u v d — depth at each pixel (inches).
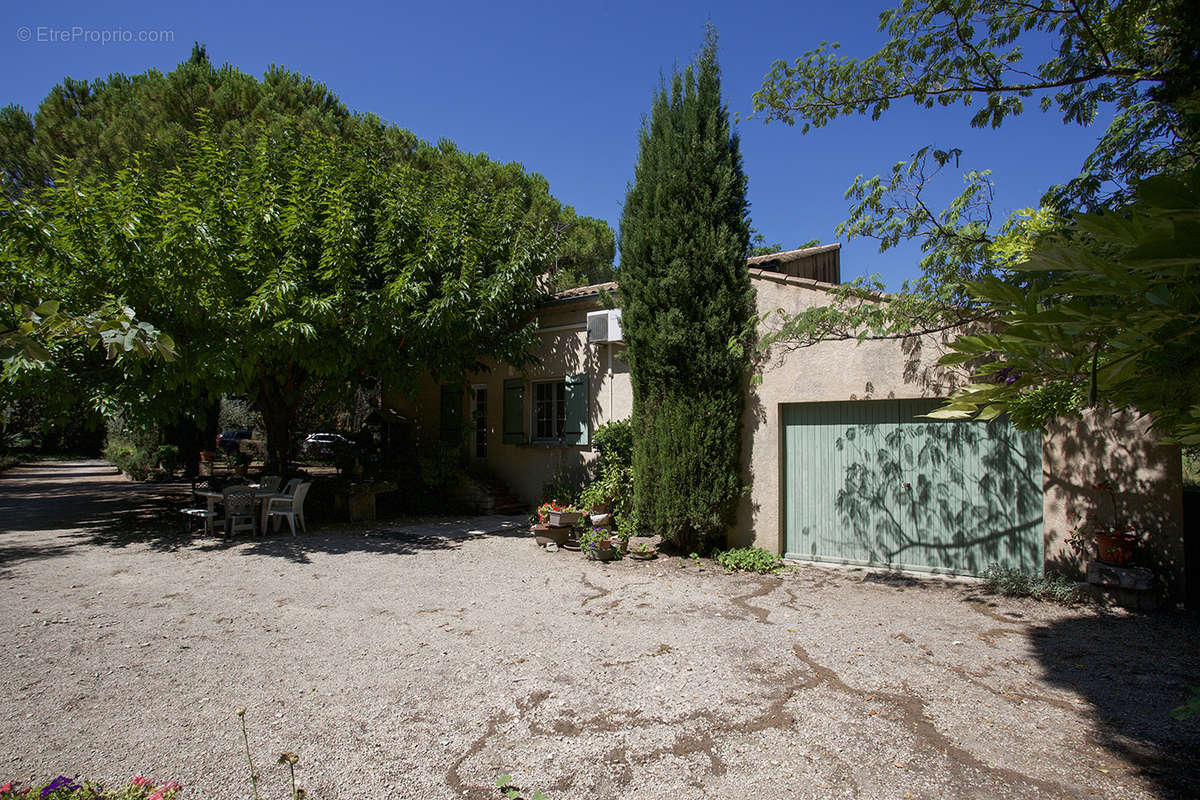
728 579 285.3
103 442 1264.8
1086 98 198.8
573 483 446.9
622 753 135.6
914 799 119.0
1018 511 267.7
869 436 303.0
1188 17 148.8
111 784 122.2
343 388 443.2
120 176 345.1
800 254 440.1
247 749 117.9
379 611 237.3
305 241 364.8
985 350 81.0
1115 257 64.2
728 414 319.6
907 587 268.5
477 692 165.8
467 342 426.9
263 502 409.4
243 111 553.0
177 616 230.4
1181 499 230.4
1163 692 164.7
